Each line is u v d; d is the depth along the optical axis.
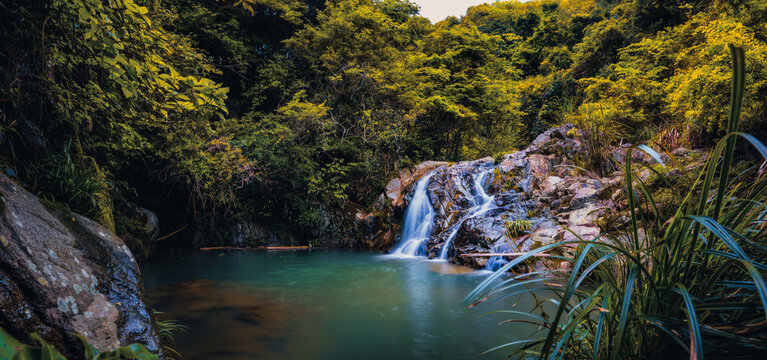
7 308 1.53
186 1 12.41
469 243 8.10
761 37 9.17
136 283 2.46
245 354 3.30
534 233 6.94
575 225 6.62
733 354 1.01
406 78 14.52
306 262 8.39
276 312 4.59
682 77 8.79
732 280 1.21
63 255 2.02
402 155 13.84
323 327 4.04
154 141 6.89
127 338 2.05
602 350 1.39
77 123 4.03
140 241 7.79
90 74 3.77
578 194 7.52
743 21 9.73
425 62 16.75
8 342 0.49
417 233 10.41
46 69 3.26
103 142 5.08
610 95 11.90
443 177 10.62
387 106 13.95
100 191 3.93
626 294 1.09
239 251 10.02
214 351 3.35
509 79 20.67
